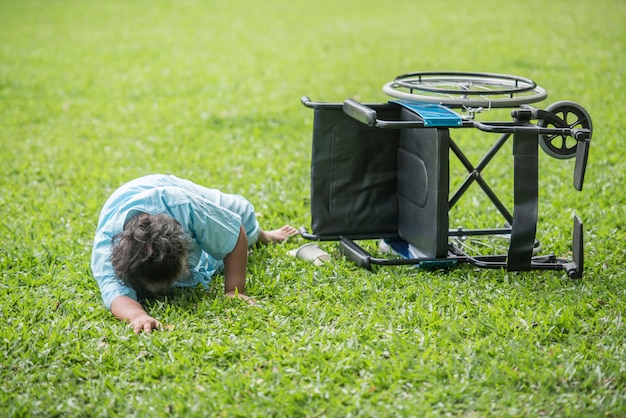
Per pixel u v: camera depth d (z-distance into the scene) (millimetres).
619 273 4734
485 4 20141
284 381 3604
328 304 4398
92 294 4633
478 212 5961
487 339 3914
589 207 5957
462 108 4645
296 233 5535
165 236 4086
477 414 3357
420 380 3594
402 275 4707
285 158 7707
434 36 15383
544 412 3367
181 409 3398
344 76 11930
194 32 16891
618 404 3365
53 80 12070
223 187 6809
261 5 21609
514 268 4633
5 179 7273
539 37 14633
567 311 4156
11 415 3414
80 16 19625
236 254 4539
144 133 8977
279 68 12719
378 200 5195
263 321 4199
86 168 7609
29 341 4031
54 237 5703
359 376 3674
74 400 3531
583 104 9336
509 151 7699
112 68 13047
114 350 3914
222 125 9219
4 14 20047
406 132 4965
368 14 19250
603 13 17453
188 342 3963
